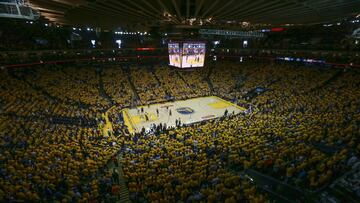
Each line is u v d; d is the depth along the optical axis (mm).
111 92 44219
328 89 38219
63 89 40906
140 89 47688
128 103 42156
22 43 44125
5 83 36562
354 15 23344
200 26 30047
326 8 17594
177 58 35562
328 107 31281
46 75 43438
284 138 21953
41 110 32562
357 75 39500
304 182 14531
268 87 46250
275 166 16297
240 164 18250
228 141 22344
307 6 16703
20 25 46719
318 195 13180
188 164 18406
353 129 20703
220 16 21484
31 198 14250
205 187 15102
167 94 47156
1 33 42875
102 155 21141
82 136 26250
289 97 38844
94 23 29094
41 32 49219
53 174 17109
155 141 25062
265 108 37312
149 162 19156
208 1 16047
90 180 17281
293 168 15453
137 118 37000
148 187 15844
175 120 36094
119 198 15430
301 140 21094
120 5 16594
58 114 32781
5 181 15625
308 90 40438
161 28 32156
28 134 24969
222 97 47625
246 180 15891
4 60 39906
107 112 37719
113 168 19438
